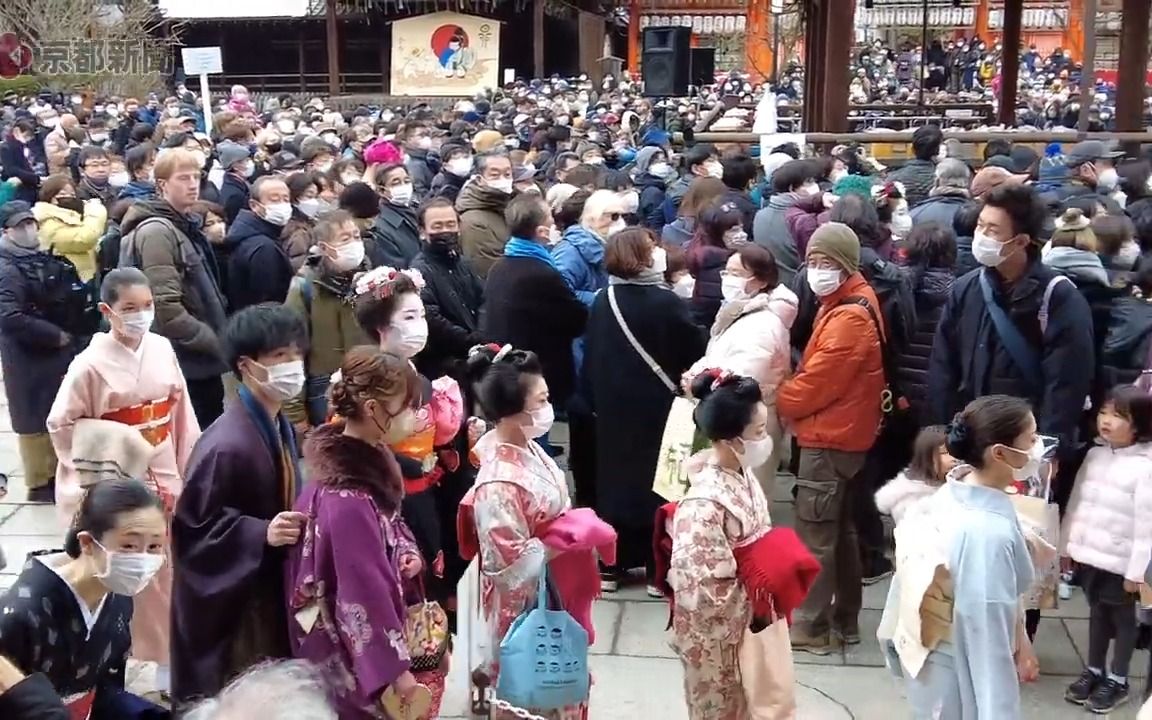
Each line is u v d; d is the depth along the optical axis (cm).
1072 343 424
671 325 514
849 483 464
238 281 597
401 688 274
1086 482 427
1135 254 552
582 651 328
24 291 609
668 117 1905
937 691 322
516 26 3362
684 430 460
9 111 1836
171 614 303
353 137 1349
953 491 323
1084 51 1131
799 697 434
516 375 339
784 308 478
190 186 539
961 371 456
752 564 328
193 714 175
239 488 296
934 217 626
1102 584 420
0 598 262
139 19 2856
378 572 274
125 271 409
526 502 334
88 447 391
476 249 639
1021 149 934
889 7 2103
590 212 612
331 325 464
